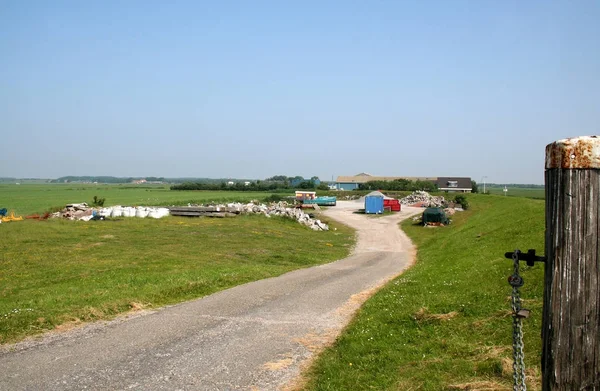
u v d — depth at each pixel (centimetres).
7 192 12650
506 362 848
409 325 1176
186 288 1727
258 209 5078
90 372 936
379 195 8094
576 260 357
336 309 1492
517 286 432
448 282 1628
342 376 907
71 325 1247
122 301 1469
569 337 362
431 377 855
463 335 1051
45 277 1973
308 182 15662
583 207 354
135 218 4253
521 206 4141
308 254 3102
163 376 924
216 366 983
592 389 360
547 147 374
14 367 955
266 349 1095
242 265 2512
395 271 2417
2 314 1282
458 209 7169
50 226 3578
